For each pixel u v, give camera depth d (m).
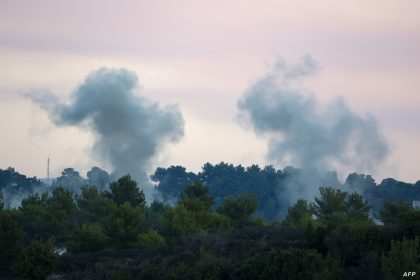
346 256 69.81
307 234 76.56
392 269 61.91
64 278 76.81
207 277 69.62
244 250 78.12
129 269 76.19
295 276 65.75
